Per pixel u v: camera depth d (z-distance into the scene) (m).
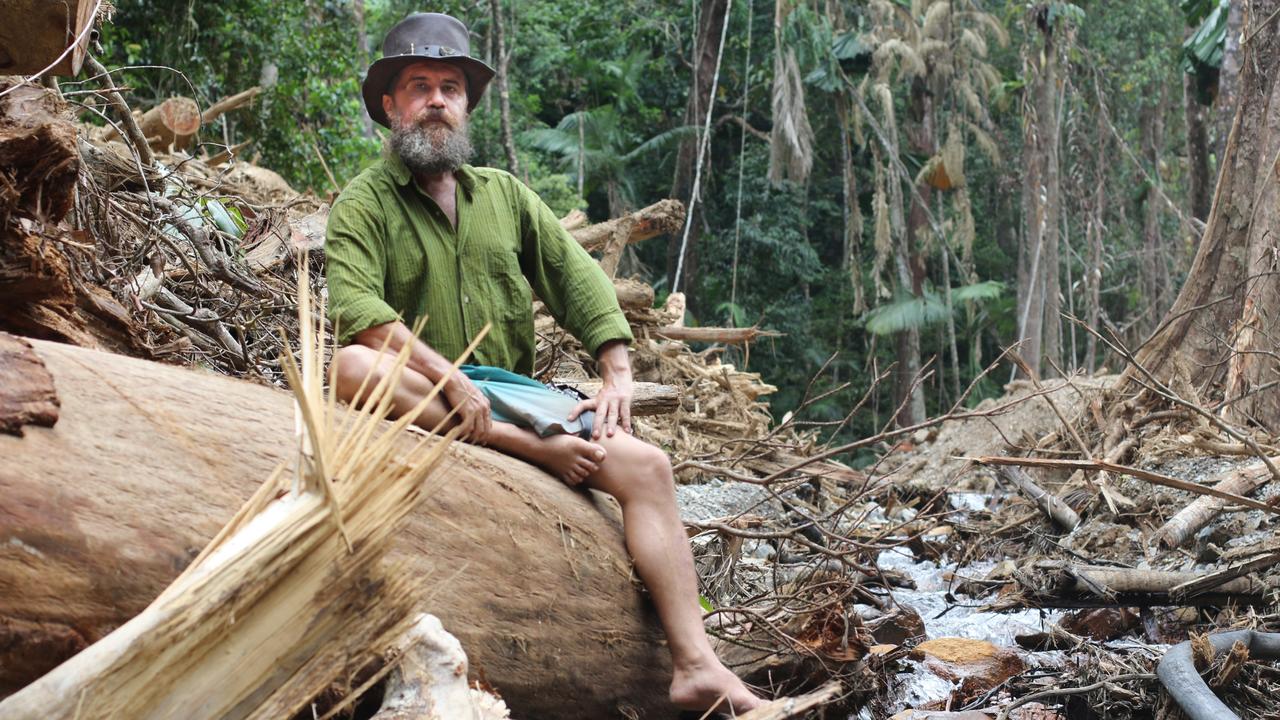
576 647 2.62
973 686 3.68
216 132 10.60
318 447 1.68
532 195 3.17
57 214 2.44
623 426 2.96
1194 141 19.30
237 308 3.88
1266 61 7.32
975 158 33.22
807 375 28.80
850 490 7.30
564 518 2.71
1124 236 32.06
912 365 26.92
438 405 2.68
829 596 3.66
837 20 29.41
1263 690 3.43
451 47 2.96
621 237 7.67
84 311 2.76
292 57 11.23
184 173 6.35
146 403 2.00
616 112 28.83
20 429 1.76
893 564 5.96
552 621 2.56
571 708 2.63
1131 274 32.34
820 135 31.59
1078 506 6.27
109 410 1.93
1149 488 5.95
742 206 29.44
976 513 6.74
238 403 2.19
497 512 2.52
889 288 29.80
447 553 2.35
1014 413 9.12
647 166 30.55
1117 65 32.28
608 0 30.53
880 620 3.94
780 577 4.42
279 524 1.66
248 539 1.65
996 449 8.77
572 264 3.13
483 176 3.09
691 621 2.78
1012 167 33.22
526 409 2.81
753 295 29.41
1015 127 33.91
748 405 7.92
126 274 3.63
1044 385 8.95
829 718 3.36
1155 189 29.36
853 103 29.17
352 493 1.72
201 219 4.61
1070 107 30.81
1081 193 30.47
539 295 3.21
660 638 2.89
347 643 1.75
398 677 1.92
